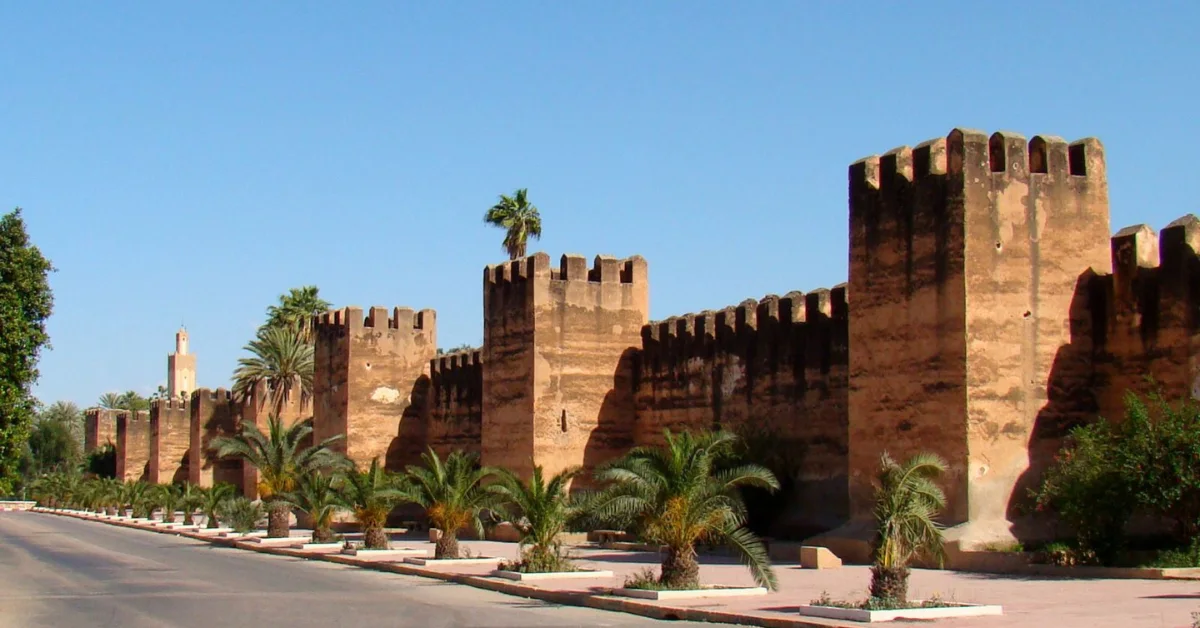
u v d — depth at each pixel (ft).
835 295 115.24
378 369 180.75
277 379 243.81
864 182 100.78
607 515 75.72
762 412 122.93
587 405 141.18
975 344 90.84
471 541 141.69
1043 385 91.97
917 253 95.40
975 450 89.76
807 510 114.62
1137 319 91.09
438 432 178.70
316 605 76.59
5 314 101.09
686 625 62.59
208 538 168.35
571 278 142.00
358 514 126.41
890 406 96.53
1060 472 85.66
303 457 154.61
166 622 68.80
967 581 77.00
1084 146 95.50
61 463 433.07
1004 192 92.99
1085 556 81.97
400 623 65.87
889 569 61.82
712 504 74.59
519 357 141.79
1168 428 79.51
